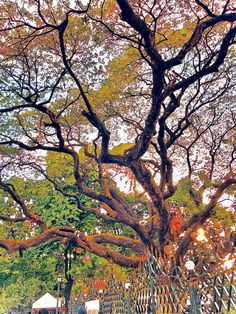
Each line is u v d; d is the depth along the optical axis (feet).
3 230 74.02
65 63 45.01
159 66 38.65
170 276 26.35
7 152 59.82
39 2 41.09
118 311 40.37
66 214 89.56
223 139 67.10
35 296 136.77
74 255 97.50
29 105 49.49
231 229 55.06
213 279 21.95
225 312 20.80
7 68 49.47
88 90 57.26
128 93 58.90
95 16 47.39
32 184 75.82
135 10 43.86
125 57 54.13
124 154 54.70
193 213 55.88
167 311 26.35
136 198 68.39
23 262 102.99
